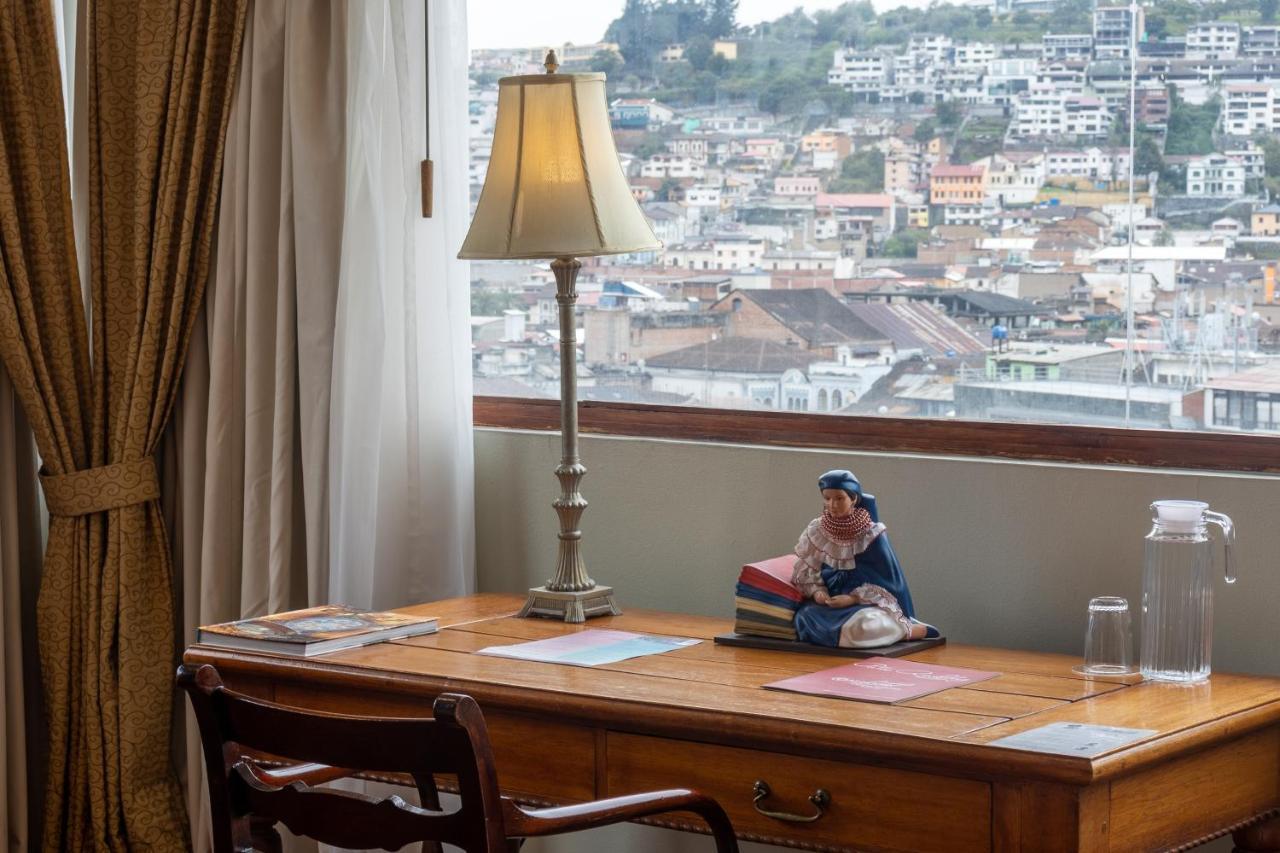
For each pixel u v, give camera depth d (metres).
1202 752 1.94
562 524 2.64
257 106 3.04
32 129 3.17
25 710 3.34
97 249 3.21
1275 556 2.30
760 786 1.99
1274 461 2.37
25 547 3.35
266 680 2.41
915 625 2.37
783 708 1.98
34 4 3.18
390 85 2.92
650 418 2.95
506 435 3.04
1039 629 2.49
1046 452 2.56
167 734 3.25
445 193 2.94
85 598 3.21
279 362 3.03
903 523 2.61
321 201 2.99
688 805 1.91
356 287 2.94
